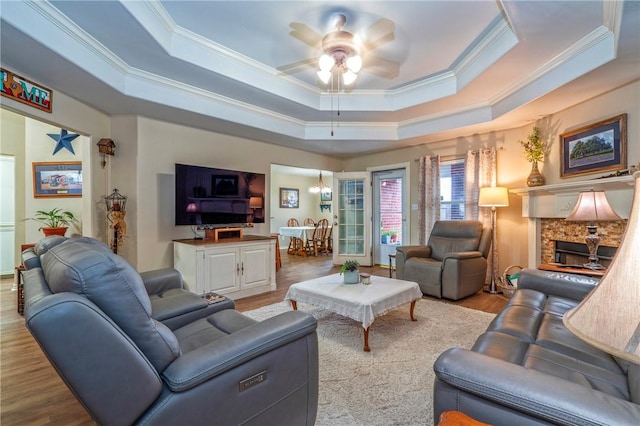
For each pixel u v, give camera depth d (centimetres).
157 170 384
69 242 140
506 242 448
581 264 332
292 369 135
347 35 263
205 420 107
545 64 293
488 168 457
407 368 211
